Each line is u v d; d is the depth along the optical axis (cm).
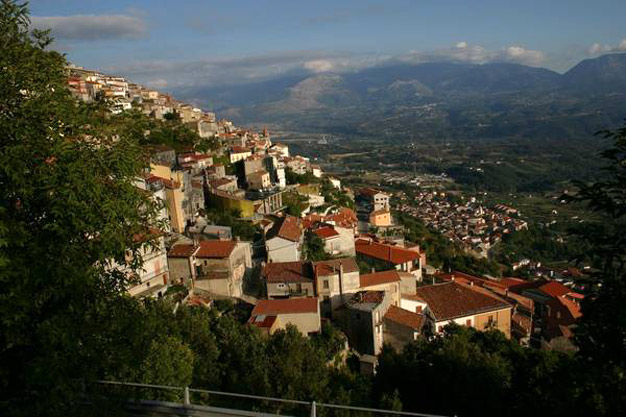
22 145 1474
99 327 1645
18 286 1423
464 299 6056
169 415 1808
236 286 6056
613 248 1633
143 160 1881
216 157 12369
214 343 3706
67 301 1612
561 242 16100
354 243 8469
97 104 1881
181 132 12925
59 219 1517
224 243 6153
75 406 1573
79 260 1572
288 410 2864
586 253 1677
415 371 3400
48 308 1620
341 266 5844
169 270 5706
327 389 3123
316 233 7912
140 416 1803
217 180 10312
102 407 1647
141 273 4978
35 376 1433
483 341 4694
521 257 14662
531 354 3416
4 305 1420
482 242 15325
